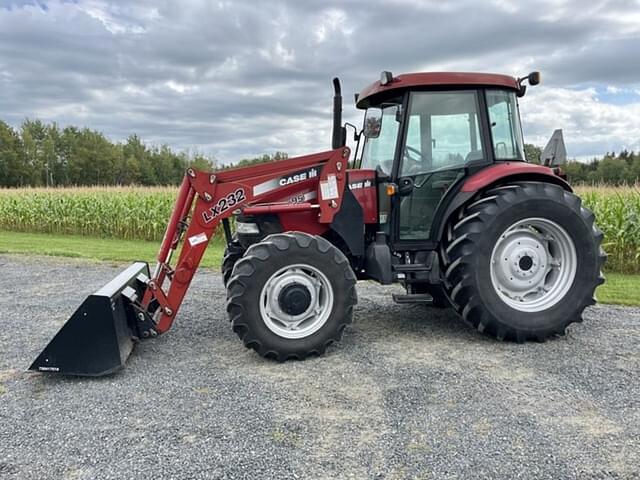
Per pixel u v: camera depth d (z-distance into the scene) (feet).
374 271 13.15
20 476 7.04
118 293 11.37
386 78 12.73
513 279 12.97
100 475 7.04
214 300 17.87
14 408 9.20
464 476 6.93
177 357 11.90
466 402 9.18
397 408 8.99
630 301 17.07
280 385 10.12
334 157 12.89
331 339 11.78
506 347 12.33
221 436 8.07
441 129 13.30
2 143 187.62
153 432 8.23
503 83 13.42
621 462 7.23
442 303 16.01
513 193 12.59
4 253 29.71
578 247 12.82
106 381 10.42
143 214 39.32
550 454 7.43
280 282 11.68
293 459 7.39
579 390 9.64
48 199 44.27
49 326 14.75
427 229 13.56
